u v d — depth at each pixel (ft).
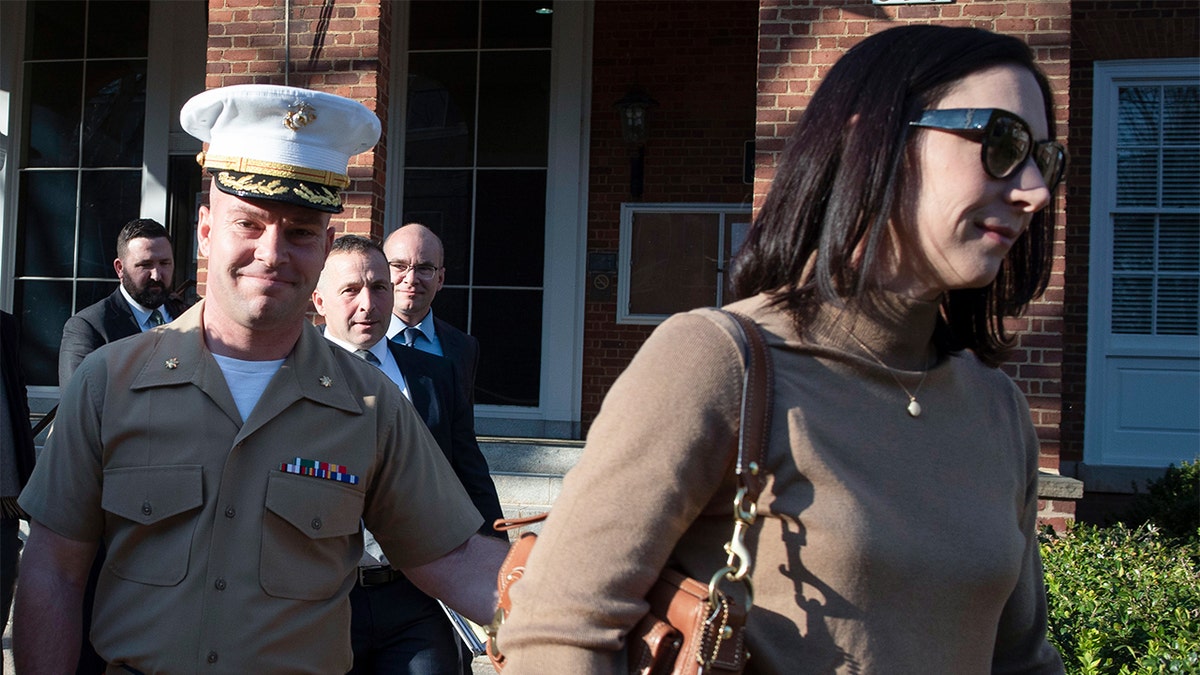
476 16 28.50
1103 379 27.20
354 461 7.03
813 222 4.39
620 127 28.30
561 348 28.04
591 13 28.27
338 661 7.00
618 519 4.06
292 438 6.88
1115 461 27.07
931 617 4.15
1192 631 11.42
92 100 30.48
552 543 4.17
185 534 6.59
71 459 6.69
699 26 28.12
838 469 4.13
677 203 28.12
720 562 4.27
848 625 4.04
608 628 4.05
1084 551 16.21
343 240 10.65
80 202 30.42
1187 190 26.89
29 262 30.55
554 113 28.19
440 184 28.55
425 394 10.48
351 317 10.40
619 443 4.12
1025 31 20.12
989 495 4.50
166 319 16.06
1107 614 11.80
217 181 6.98
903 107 4.21
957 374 4.78
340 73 22.67
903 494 4.22
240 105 6.89
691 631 4.01
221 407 6.79
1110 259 27.22
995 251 4.21
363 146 7.50
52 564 6.63
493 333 28.37
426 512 7.34
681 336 4.22
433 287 13.62
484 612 7.14
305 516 6.75
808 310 4.36
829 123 4.37
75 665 6.62
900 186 4.23
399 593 9.45
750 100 27.96
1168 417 26.96
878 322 4.40
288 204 6.86
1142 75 26.73
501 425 28.22
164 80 30.04
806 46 20.67
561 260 28.09
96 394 6.77
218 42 22.99
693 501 4.12
